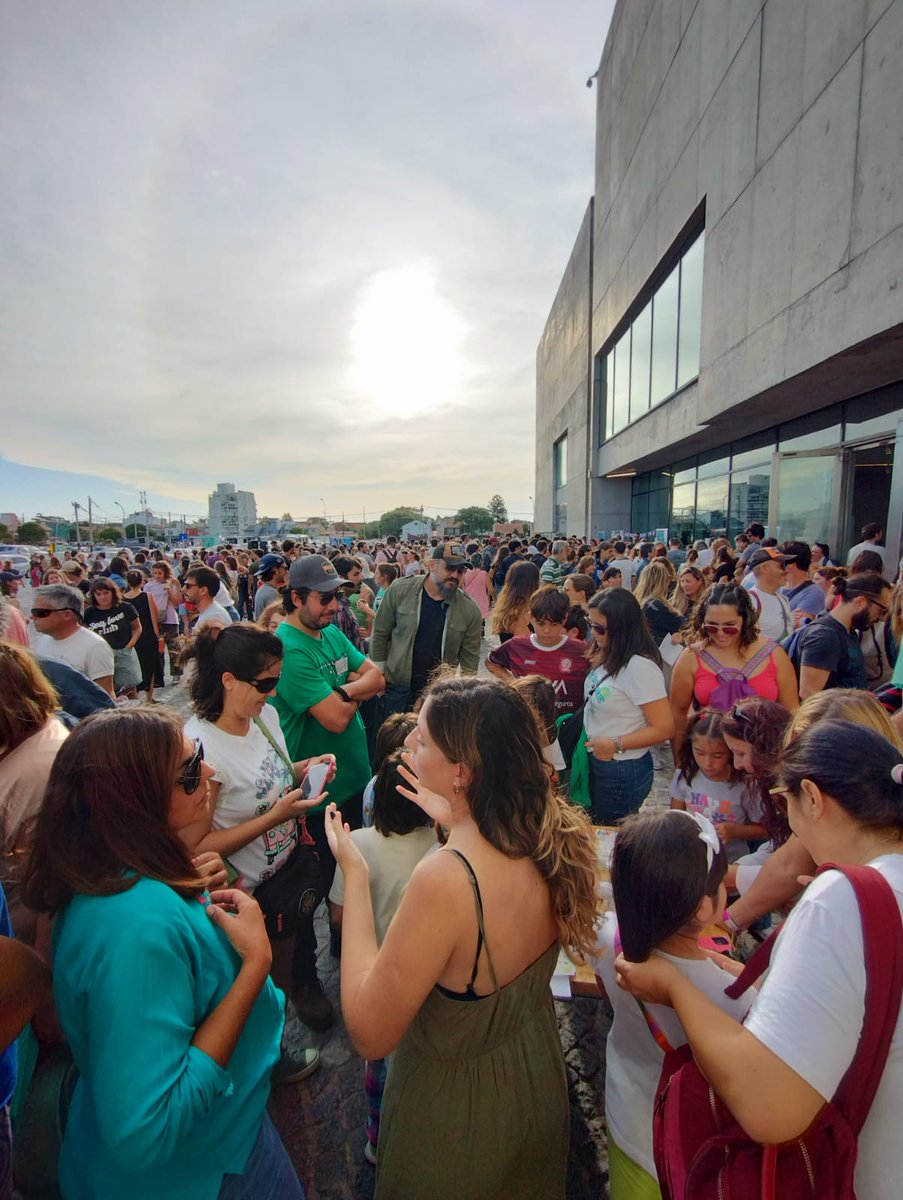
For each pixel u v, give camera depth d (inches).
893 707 112.0
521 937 49.0
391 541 1185.4
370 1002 45.8
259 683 81.2
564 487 1214.3
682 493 687.1
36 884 46.6
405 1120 51.0
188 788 51.6
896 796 43.6
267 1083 53.2
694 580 224.1
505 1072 50.2
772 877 76.7
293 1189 53.2
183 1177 44.9
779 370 323.3
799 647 133.2
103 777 45.8
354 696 113.4
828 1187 37.6
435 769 49.9
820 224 283.3
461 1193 50.3
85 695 110.9
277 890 86.6
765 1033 38.3
